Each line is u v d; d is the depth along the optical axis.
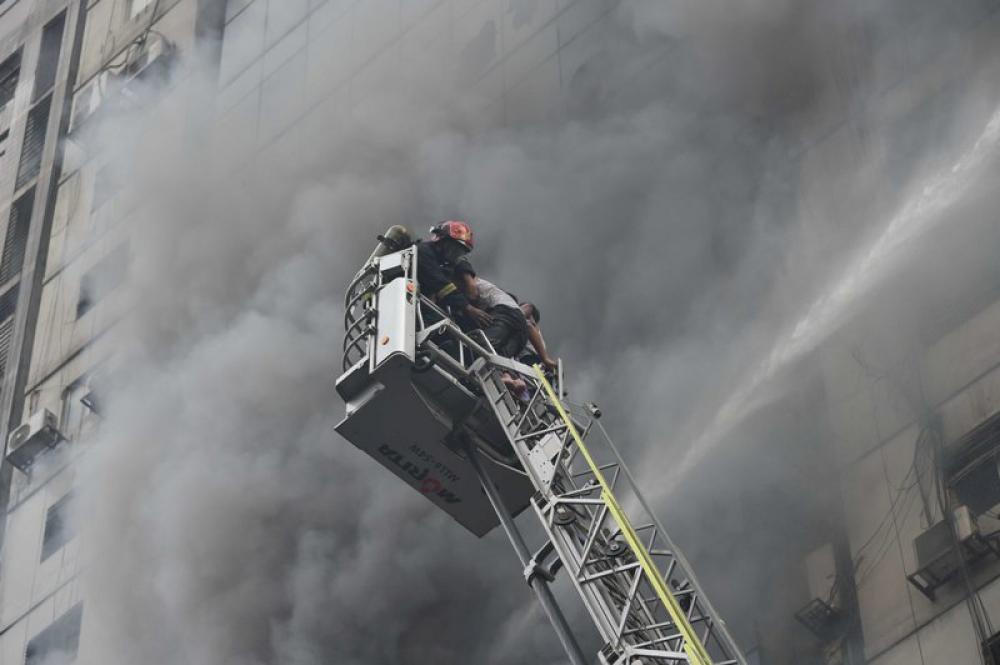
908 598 38.34
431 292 29.70
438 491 29.28
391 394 27.73
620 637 25.83
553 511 27.38
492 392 28.67
